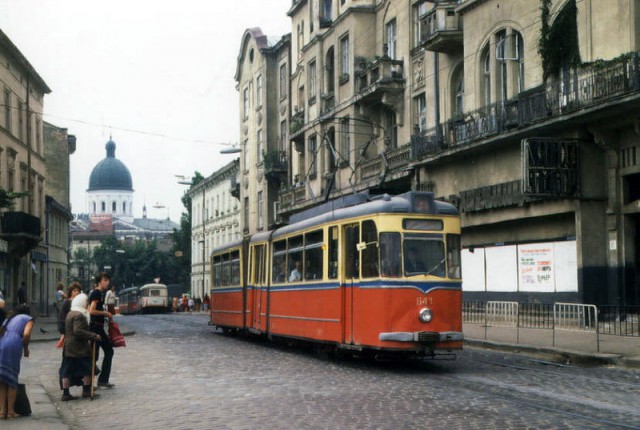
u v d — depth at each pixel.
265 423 9.77
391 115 36.81
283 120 52.84
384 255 15.69
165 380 14.55
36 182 49.69
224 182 75.56
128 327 34.84
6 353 10.39
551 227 25.28
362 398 11.62
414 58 34.22
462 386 12.91
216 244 79.12
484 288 28.89
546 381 13.55
